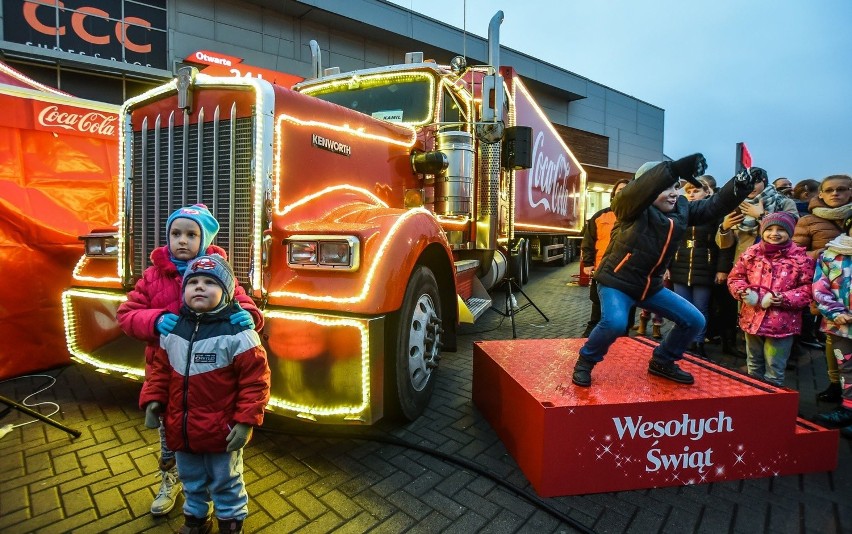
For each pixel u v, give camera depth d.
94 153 4.43
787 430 2.59
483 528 2.12
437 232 3.27
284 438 2.93
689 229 4.77
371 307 2.47
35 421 3.07
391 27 17.95
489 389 3.16
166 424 1.85
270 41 16.06
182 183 2.89
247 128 2.69
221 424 1.81
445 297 3.64
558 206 11.28
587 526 2.14
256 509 2.22
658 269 2.60
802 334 5.28
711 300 5.05
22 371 3.87
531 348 3.41
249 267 2.67
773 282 3.49
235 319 1.85
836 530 2.14
